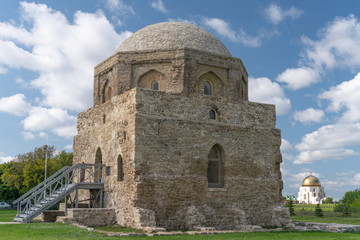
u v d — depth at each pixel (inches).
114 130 966.4
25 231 681.6
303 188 4050.2
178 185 884.6
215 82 1039.6
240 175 978.1
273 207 1011.9
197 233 749.9
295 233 803.4
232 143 982.4
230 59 1048.8
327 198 3782.0
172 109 920.3
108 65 1076.5
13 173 2103.8
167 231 783.7
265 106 1069.1
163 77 1003.9
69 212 877.8
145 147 861.8
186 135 918.4
